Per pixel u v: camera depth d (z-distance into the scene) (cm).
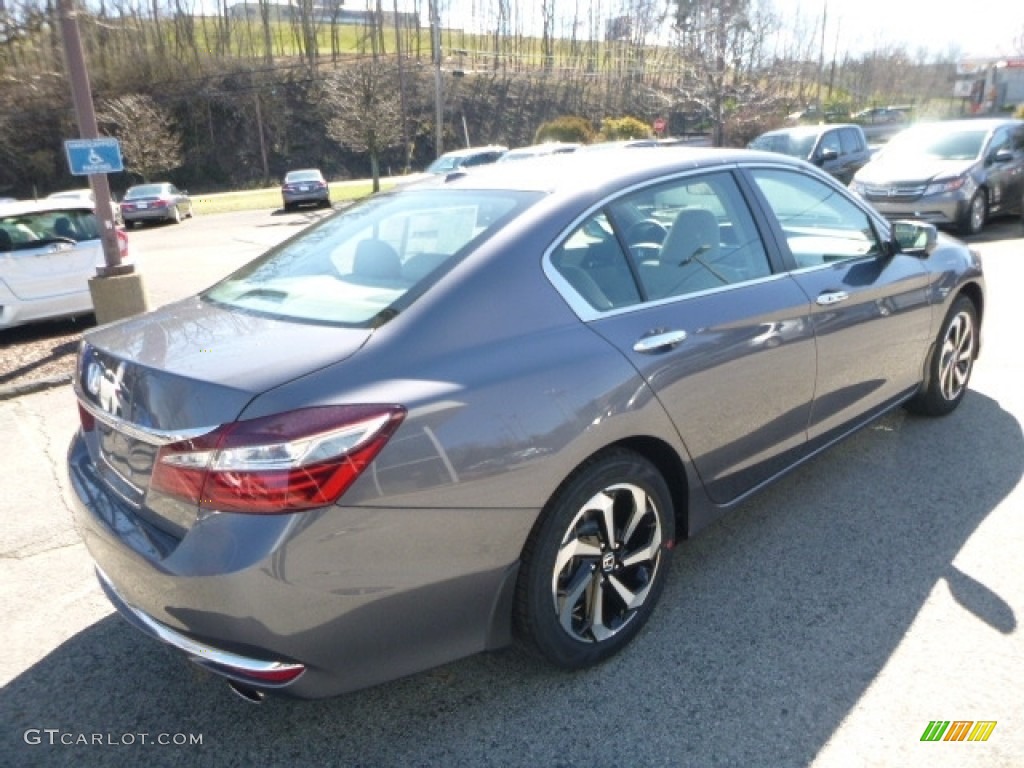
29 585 336
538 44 7875
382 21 7544
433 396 215
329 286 266
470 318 236
